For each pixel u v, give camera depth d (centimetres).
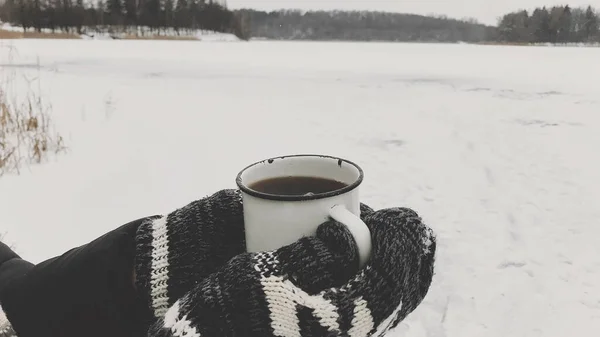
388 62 1673
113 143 636
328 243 68
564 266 364
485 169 570
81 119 753
